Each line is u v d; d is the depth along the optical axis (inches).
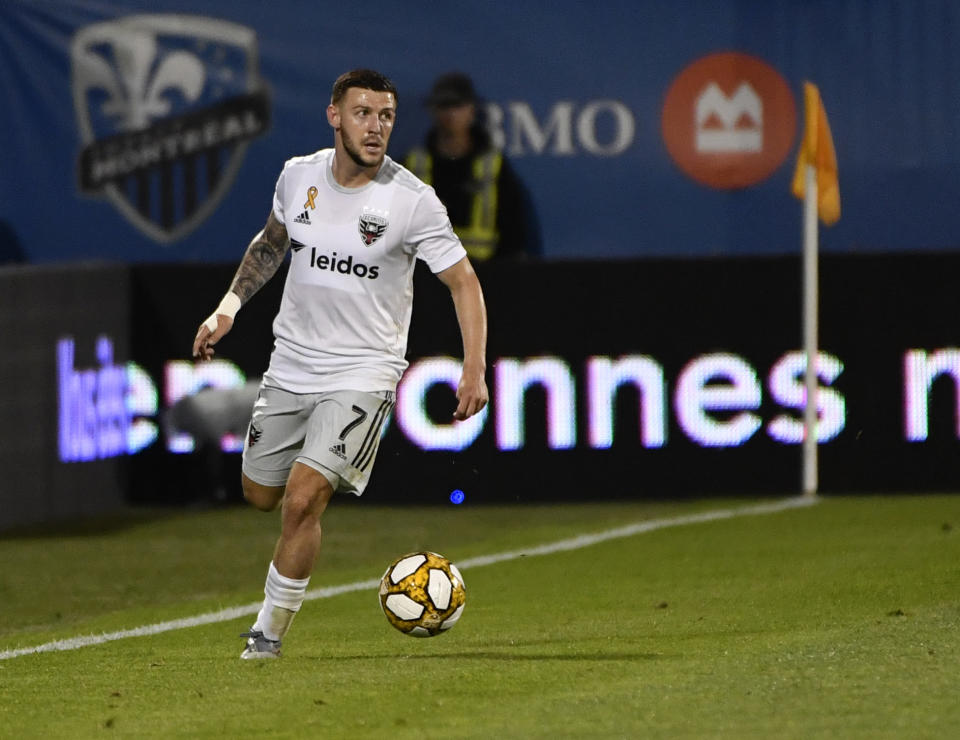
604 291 2006.6
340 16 2186.3
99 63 2222.0
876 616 1150.3
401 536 1802.4
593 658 1009.5
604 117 2165.4
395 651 1074.1
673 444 2003.0
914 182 2148.1
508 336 2015.3
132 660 1085.1
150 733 821.9
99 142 2228.1
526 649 1061.8
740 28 2154.3
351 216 1022.4
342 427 1015.6
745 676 917.8
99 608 1423.5
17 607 1432.1
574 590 1370.6
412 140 2165.4
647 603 1279.5
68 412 1956.2
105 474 2033.7
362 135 1008.9
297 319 1037.8
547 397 2014.0
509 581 1443.2
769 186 2159.2
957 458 1972.2
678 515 1856.5
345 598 1386.6
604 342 2007.9
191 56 2215.8
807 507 1868.8
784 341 1994.3
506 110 2166.6
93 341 2000.5
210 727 830.5
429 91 2164.1
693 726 794.2
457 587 1049.5
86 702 914.1
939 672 903.7
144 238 2230.6
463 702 872.9
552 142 2165.4
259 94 2207.2
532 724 810.8
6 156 2231.8
